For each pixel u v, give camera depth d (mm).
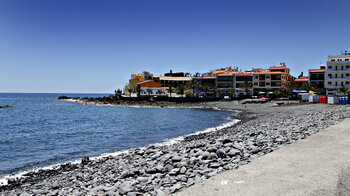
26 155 18688
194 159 9633
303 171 6938
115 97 116188
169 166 9305
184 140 21891
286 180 6301
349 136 12219
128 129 32719
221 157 9797
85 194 7672
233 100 90750
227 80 104312
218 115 51281
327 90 81938
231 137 16922
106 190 7668
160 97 99375
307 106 52281
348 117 21547
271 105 66688
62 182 10656
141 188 7164
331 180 6133
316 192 5480
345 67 79938
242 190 5848
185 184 6887
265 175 6789
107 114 59375
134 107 87500
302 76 113625
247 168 7539
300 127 17234
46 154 18906
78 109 80312
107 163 13828
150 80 119500
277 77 94312
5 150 20562
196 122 39125
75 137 26938
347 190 5512
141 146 20766
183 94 109875
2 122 43625
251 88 98000
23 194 8781
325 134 12875
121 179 8938
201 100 95125
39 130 33156
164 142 21938
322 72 86688
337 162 7656
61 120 46438
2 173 13938
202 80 111188
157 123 39000
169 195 6066
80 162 15883
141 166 10984
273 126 22781
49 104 117312
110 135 27891
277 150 9625
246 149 10703
